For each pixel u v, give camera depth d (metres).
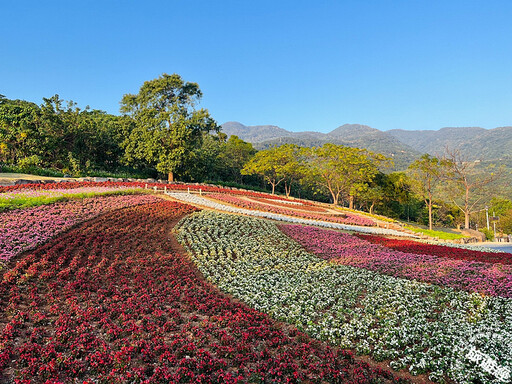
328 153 57.66
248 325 10.71
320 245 23.34
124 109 62.47
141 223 23.17
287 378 8.05
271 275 16.67
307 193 92.38
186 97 61.47
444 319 12.20
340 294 14.31
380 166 58.19
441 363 9.05
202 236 22.45
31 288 11.97
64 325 9.54
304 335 10.46
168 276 14.79
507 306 13.10
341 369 8.75
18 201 22.80
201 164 60.56
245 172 68.88
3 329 9.41
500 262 19.86
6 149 42.97
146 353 8.58
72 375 7.81
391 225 39.34
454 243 32.91
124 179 44.16
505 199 80.94
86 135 50.16
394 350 9.71
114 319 10.59
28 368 7.73
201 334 9.86
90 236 18.81
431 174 48.72
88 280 13.34
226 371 8.48
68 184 33.69
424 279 16.50
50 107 45.75
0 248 15.49
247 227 26.48
